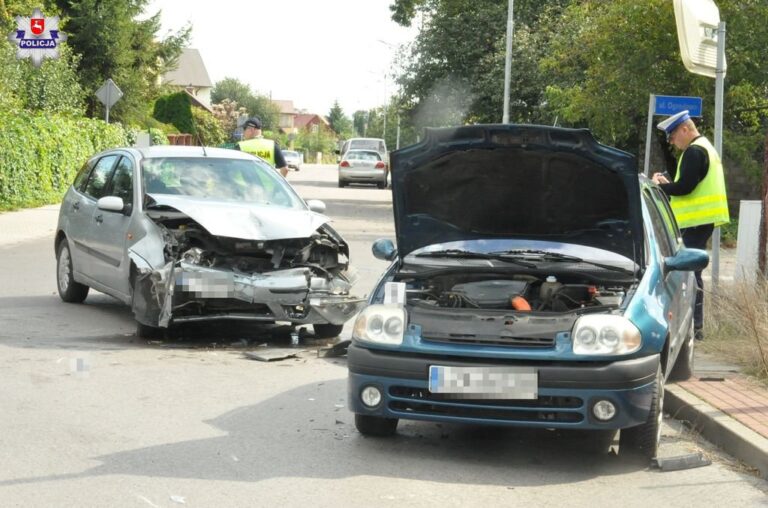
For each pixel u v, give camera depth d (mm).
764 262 10969
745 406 7348
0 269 15391
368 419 6711
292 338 10242
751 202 11875
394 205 7383
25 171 26531
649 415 6281
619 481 6043
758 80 24203
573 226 7355
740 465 6434
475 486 5848
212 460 6176
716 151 10688
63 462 6039
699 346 9953
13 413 7137
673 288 7391
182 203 10289
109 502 5344
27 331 10391
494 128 6750
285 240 10070
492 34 41406
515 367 6098
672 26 23891
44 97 36406
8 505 5258
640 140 28438
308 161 143750
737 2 24062
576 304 7008
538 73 37750
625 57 24672
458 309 6484
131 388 8023
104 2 46562
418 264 7453
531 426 6168
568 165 6879
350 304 10156
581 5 29406
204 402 7664
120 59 47500
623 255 7352
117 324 11000
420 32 42938
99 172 12039
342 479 5883
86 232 11555
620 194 6961
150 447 6418
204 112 74500
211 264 9828
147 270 9742
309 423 7148
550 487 5883
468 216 7461
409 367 6254
